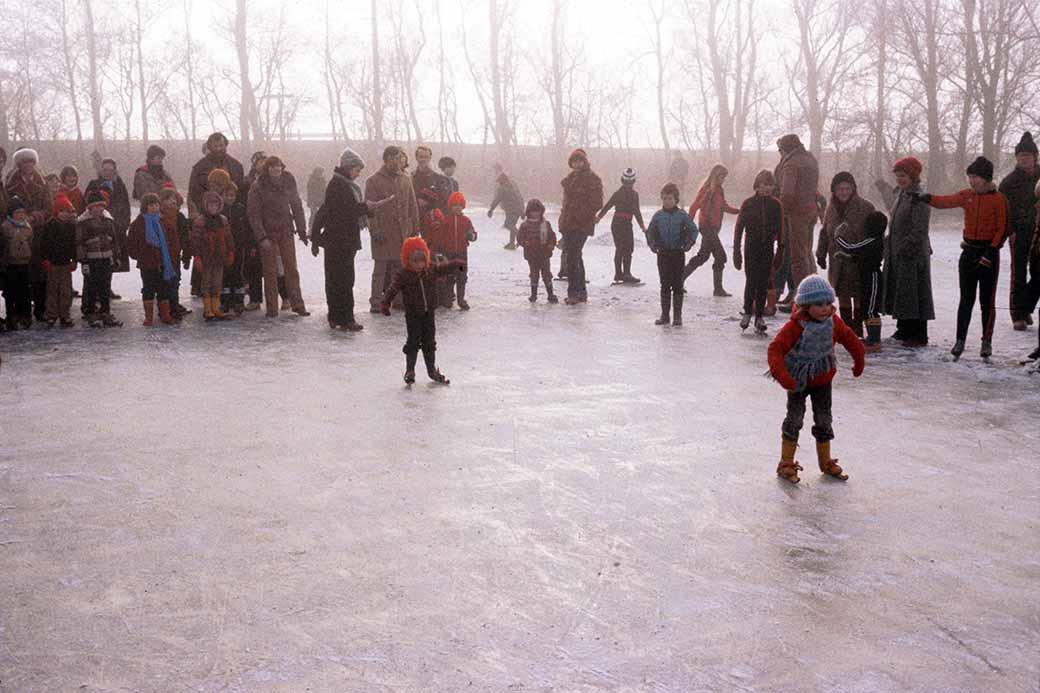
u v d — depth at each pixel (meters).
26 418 7.50
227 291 12.82
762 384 8.72
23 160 12.48
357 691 3.51
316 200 27.33
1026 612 4.15
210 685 3.55
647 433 7.04
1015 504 5.55
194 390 8.48
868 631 3.98
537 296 14.80
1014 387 8.66
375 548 4.87
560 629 3.99
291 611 4.16
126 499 5.62
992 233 9.73
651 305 14.06
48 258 11.87
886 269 10.77
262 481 5.94
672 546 4.90
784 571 4.59
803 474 6.11
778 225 11.20
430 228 13.55
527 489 5.78
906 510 5.45
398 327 12.09
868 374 9.25
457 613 4.14
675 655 3.78
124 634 3.96
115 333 11.60
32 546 4.91
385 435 6.98
